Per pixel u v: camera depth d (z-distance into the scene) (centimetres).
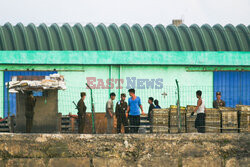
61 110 8612
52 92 6069
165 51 9194
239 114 5638
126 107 6147
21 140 5034
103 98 9112
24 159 5012
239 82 9456
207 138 5138
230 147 5147
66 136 5056
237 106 5794
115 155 5041
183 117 5666
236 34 10425
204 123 5641
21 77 6397
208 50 10050
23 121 6053
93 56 9025
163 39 10156
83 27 10244
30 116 5841
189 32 10362
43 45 9688
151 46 9981
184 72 9312
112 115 6225
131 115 6069
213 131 5634
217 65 9350
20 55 8750
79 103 6069
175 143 5097
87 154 5041
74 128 6675
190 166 5091
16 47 9550
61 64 8981
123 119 6044
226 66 9388
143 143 5072
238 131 5628
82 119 6069
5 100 8675
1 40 9550
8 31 9831
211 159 5116
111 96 6259
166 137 5103
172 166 5072
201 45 10150
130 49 9900
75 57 8956
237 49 10219
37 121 6000
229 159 5134
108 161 5031
